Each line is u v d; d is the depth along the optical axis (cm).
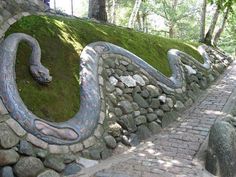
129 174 507
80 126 555
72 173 500
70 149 515
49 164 476
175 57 1006
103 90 654
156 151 621
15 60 534
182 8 2286
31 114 487
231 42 2358
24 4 662
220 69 1291
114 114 647
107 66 705
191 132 715
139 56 855
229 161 517
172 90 850
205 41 1545
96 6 991
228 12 1650
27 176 444
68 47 664
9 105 464
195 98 943
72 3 1456
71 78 619
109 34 830
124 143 638
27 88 525
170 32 2272
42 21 661
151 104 759
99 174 504
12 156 436
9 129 446
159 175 507
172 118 793
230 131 537
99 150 568
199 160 577
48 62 600
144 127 704
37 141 473
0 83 477
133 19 1675
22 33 576
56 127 511
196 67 1089
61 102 563
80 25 765
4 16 589
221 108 862
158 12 2245
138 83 752
